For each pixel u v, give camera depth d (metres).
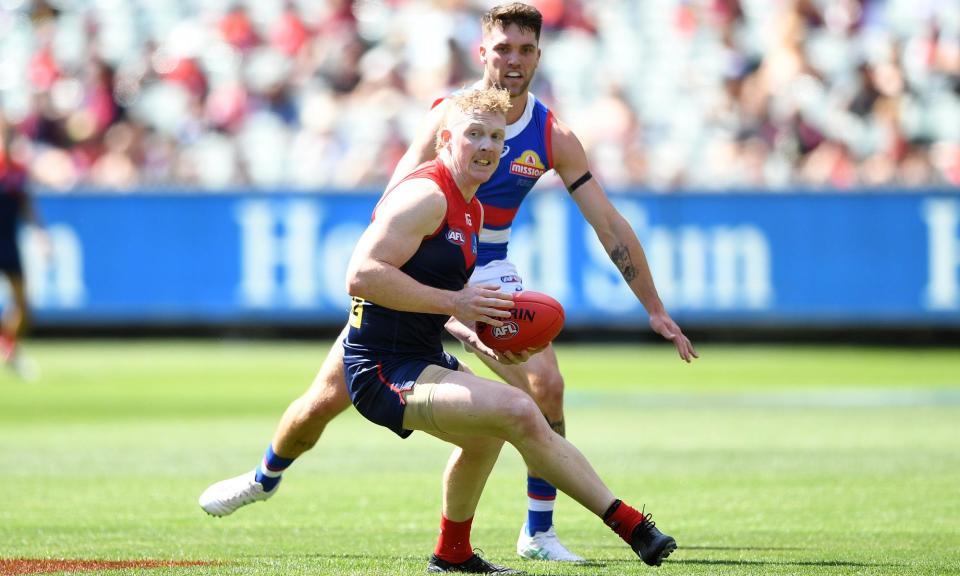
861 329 70.44
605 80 73.81
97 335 75.00
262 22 78.06
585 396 47.28
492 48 20.75
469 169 17.05
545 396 20.52
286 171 72.50
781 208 63.62
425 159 19.92
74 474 29.42
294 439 19.88
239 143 73.75
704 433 37.12
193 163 73.62
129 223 66.62
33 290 66.81
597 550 20.61
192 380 52.25
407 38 76.06
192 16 79.00
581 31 75.94
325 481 28.52
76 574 17.38
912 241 63.06
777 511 24.12
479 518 23.95
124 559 18.95
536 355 20.72
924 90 71.88
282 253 65.88
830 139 70.19
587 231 64.12
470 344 19.12
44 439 35.97
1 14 80.75
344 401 19.33
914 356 63.06
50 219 66.75
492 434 16.70
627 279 21.39
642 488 27.14
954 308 62.84
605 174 69.69
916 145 70.06
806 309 63.66
